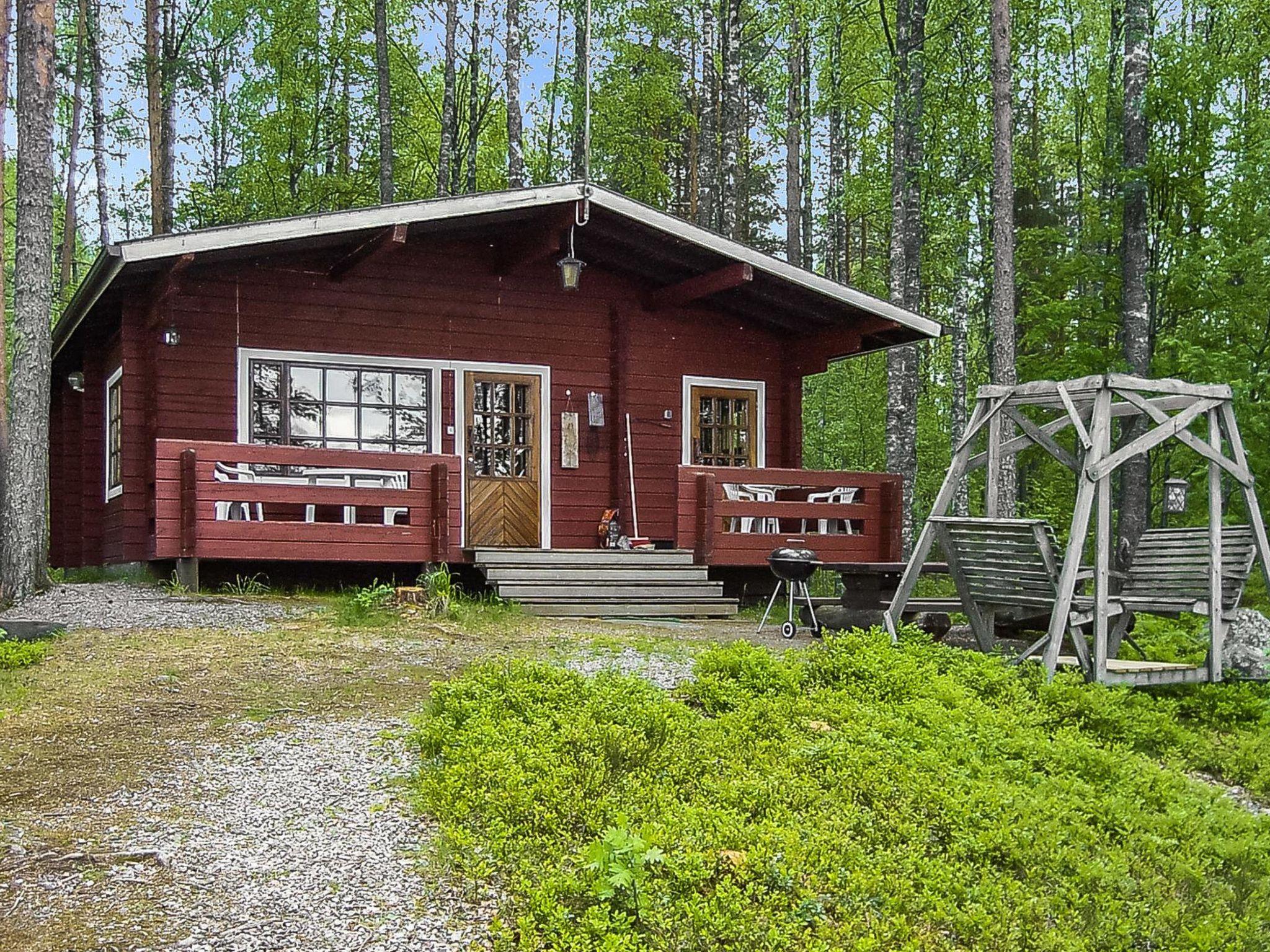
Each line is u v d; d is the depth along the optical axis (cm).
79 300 1204
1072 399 838
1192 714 763
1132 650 916
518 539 1330
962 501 1947
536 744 530
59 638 818
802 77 2856
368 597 977
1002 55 1576
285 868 412
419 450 1286
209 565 1124
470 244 1320
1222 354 1570
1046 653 747
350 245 1204
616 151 3050
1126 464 1712
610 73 3056
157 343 1173
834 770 539
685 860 407
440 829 448
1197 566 849
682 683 688
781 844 437
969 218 2302
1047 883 458
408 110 3216
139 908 375
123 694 661
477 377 1318
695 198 3131
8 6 1238
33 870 402
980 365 2814
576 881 389
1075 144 2495
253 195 2886
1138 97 1745
